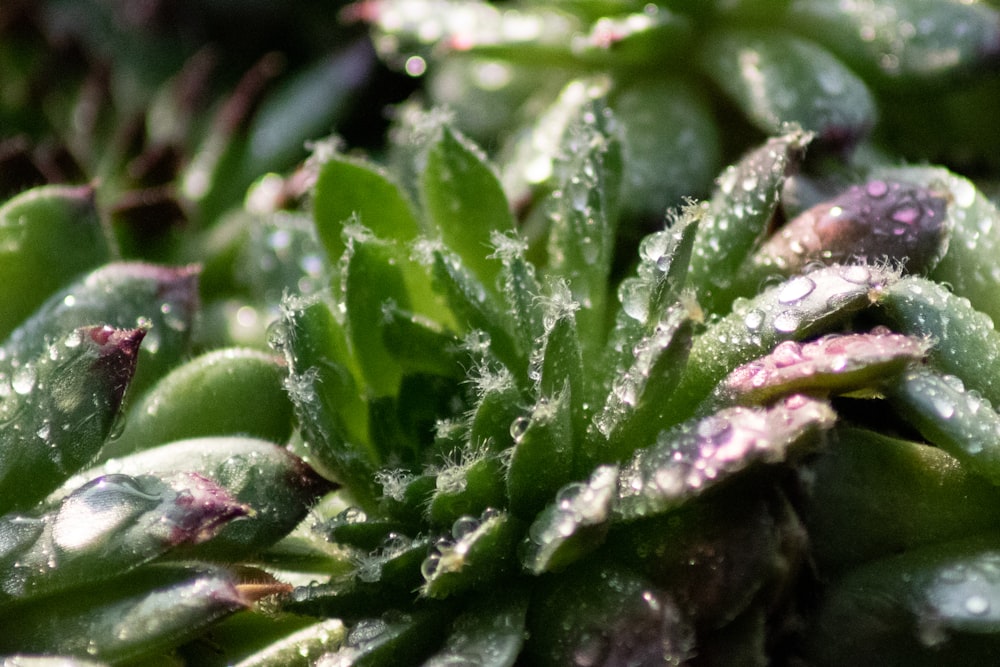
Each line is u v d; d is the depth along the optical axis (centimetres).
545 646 23
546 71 31
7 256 26
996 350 23
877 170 27
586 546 23
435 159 25
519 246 24
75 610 23
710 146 28
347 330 24
